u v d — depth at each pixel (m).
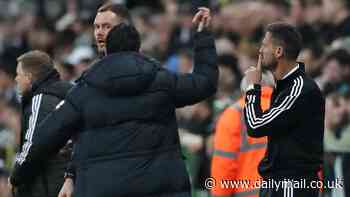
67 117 22.31
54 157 24.38
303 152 23.45
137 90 22.17
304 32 35.06
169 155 22.36
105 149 22.12
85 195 22.12
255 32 36.88
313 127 23.48
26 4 55.09
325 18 37.91
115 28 22.59
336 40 36.25
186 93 22.47
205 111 33.34
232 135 26.81
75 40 42.44
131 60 22.30
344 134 29.58
